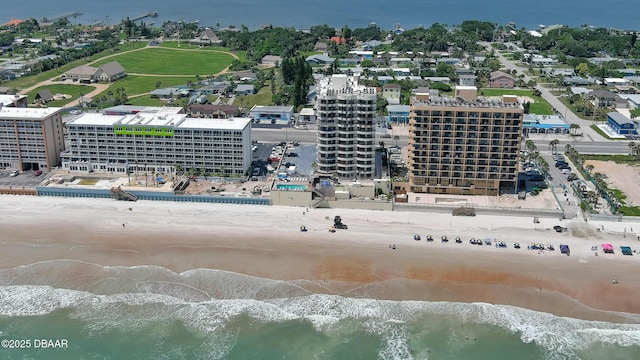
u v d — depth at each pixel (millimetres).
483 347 195125
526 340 197875
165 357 192625
